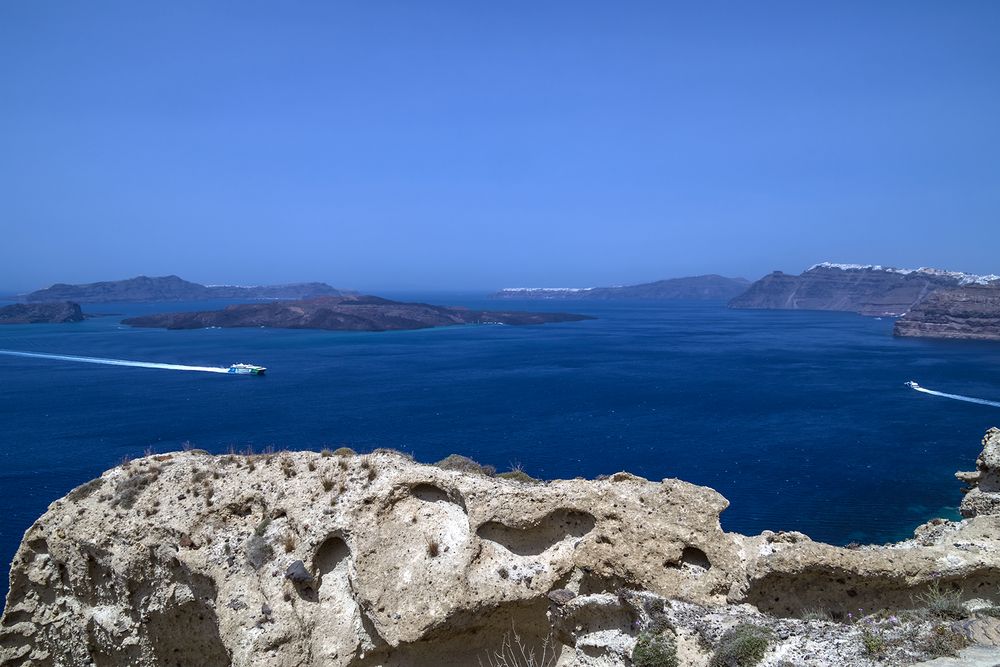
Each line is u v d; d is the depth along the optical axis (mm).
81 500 15984
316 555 14547
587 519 15055
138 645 14586
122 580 14672
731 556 14242
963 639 11695
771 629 12500
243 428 93875
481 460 77188
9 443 83500
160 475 16156
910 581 13641
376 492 15055
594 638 13461
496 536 14828
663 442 85438
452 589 13812
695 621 13062
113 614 14773
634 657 12492
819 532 52812
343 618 14047
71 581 15320
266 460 16281
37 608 15625
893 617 12680
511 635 14234
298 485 15586
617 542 14422
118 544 14945
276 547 14633
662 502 14922
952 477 67688
